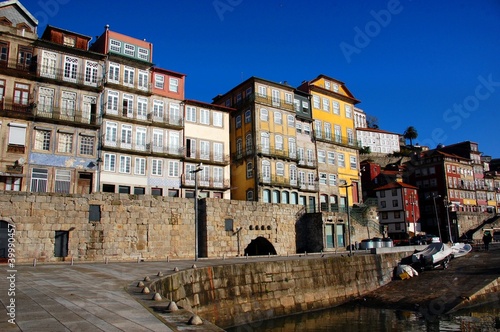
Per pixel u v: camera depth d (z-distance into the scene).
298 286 26.86
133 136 40.12
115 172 38.34
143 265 22.83
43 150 34.78
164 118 42.53
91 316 8.84
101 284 14.12
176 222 33.66
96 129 37.75
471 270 32.81
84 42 39.00
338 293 29.47
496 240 63.38
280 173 50.12
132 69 41.03
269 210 40.59
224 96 56.03
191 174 43.47
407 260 36.69
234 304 22.17
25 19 36.16
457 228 73.06
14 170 33.06
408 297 28.77
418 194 81.56
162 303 10.41
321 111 57.88
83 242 29.03
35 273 18.06
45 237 27.66
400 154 100.38
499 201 91.69
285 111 52.59
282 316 25.00
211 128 46.25
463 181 82.62
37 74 35.25
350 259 31.62
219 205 36.47
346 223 45.88
